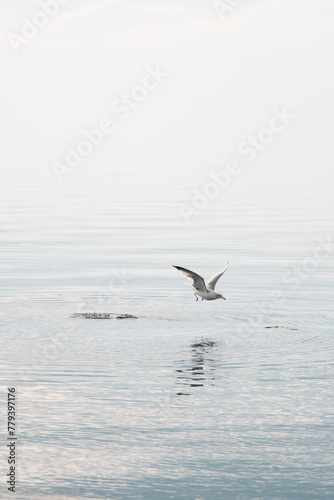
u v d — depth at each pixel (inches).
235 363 783.1
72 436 608.1
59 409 661.9
